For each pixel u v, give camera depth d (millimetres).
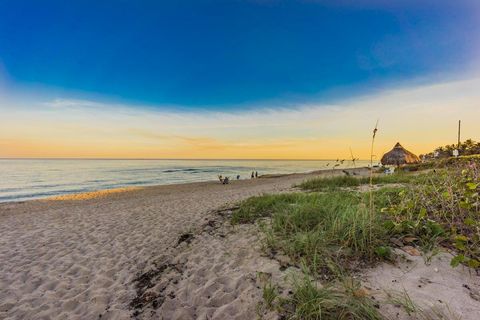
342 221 3584
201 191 17109
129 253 4695
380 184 9203
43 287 3695
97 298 3191
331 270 2719
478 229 2672
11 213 10992
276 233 4074
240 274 3105
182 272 3504
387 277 2461
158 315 2672
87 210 10039
